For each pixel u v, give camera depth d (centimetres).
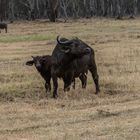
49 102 3869
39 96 4156
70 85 4228
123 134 2803
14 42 9400
